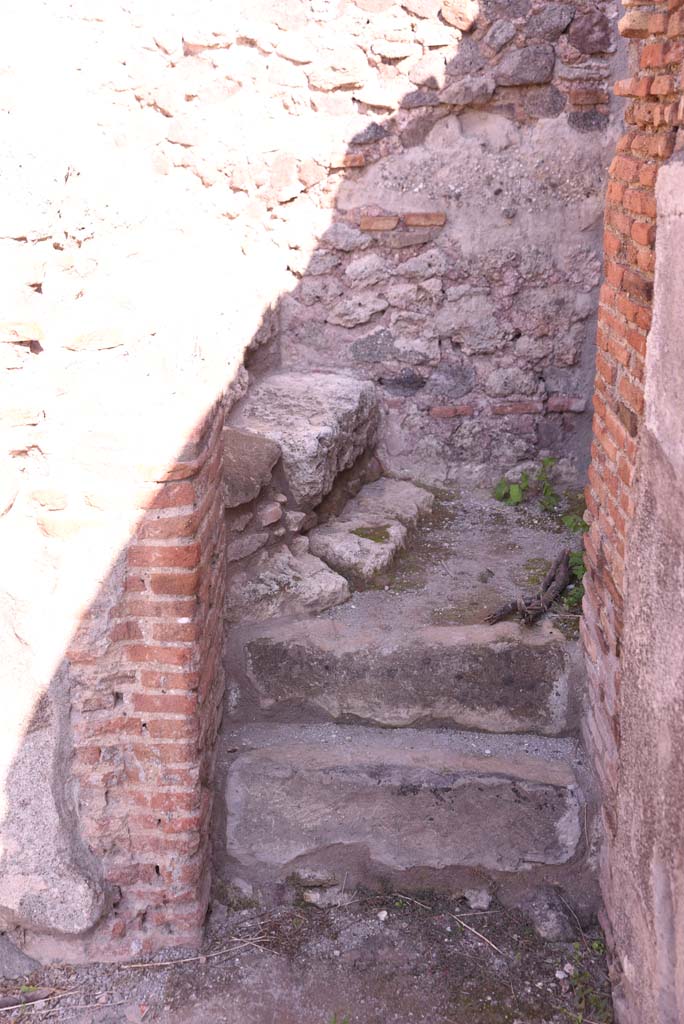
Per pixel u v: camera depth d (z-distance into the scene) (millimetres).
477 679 3371
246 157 4465
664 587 2238
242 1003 2879
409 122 4371
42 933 2988
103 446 2600
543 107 4316
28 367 2580
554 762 3285
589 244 4453
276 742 3375
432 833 3221
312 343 4703
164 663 2771
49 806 2836
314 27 4270
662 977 2328
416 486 4668
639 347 2631
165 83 4387
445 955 3049
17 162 2688
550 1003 2883
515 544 4211
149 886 2996
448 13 4180
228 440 3646
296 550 3836
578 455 4742
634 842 2545
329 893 3256
